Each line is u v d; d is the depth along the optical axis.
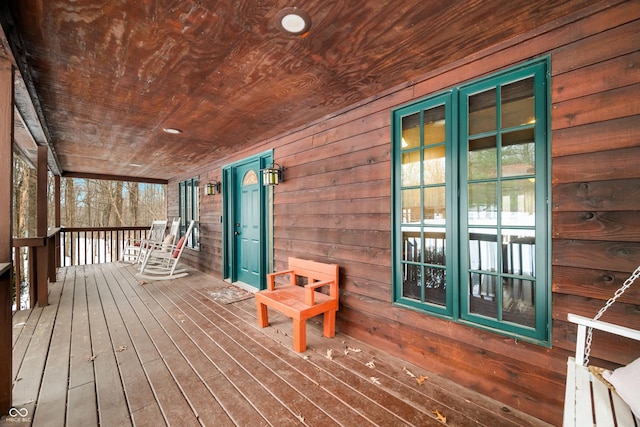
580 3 1.45
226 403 1.77
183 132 3.50
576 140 1.52
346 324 2.76
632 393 0.99
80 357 2.34
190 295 4.18
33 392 1.88
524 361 1.69
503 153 1.82
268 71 2.04
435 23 1.55
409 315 2.25
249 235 4.59
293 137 3.45
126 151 4.52
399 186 2.34
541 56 1.63
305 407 1.73
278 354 2.39
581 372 1.21
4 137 1.74
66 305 3.70
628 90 1.38
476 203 1.95
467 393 1.87
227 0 1.34
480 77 1.87
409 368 2.17
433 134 2.16
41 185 3.71
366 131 2.58
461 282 1.98
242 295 4.18
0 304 1.70
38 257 3.63
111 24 1.50
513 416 1.66
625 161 1.39
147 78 2.11
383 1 1.36
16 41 1.64
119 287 4.62
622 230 1.40
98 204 11.28
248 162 4.54
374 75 2.14
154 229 7.20
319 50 1.78
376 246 2.49
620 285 1.40
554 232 1.59
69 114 2.84
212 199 5.59
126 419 1.63
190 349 2.48
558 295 1.58
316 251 3.11
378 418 1.64
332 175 2.92
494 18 1.53
